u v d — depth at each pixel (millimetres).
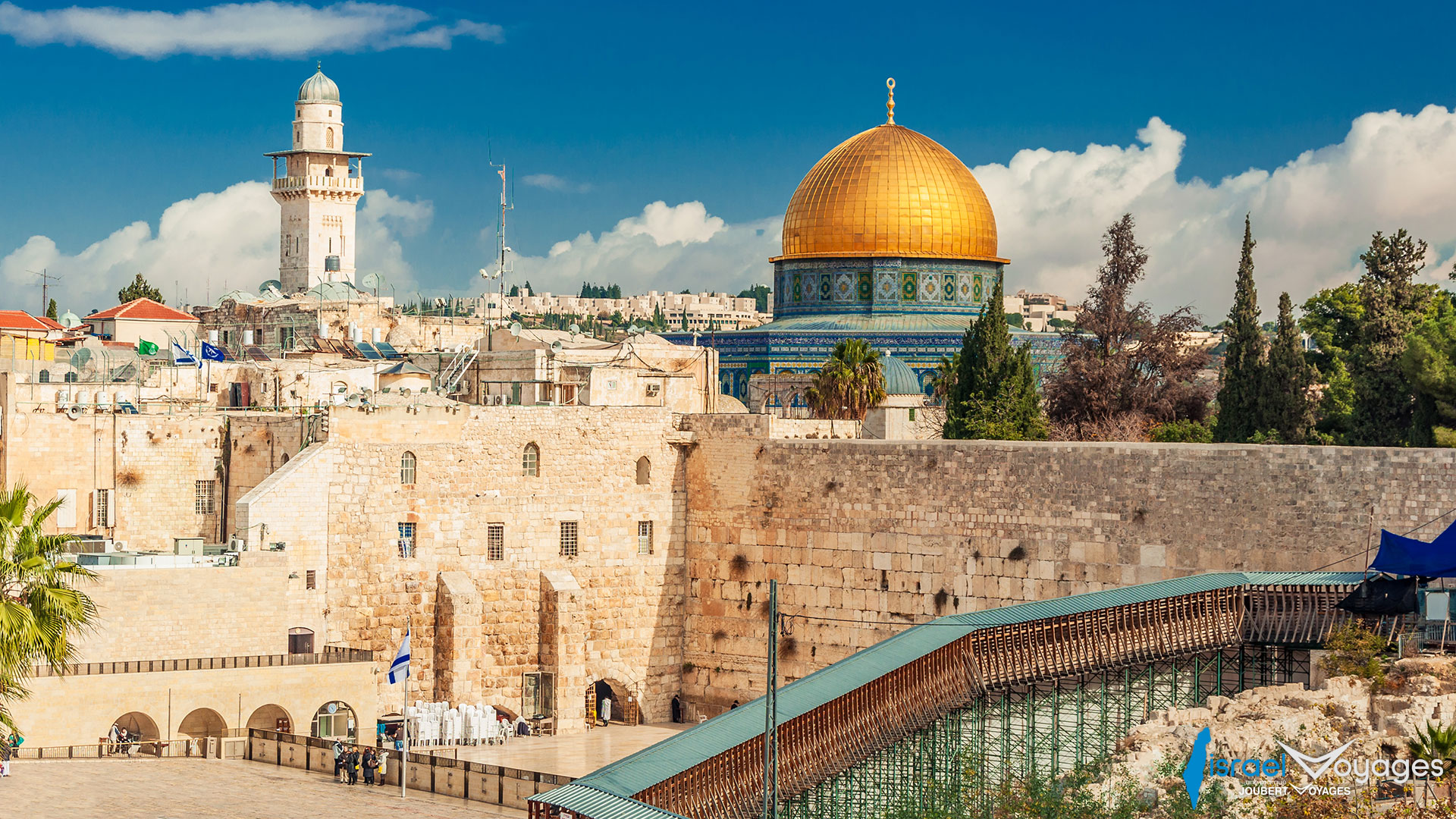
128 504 98062
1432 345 98938
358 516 92750
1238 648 74250
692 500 102562
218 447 100500
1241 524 82750
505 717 97438
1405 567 71625
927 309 149125
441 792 69688
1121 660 70375
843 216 149250
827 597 96250
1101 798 56688
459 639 94438
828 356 145625
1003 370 111000
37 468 95875
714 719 60188
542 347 126750
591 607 99625
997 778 65750
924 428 125500
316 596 91250
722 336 150125
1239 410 103375
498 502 97125
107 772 68312
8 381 95688
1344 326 126938
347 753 70875
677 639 102625
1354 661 67438
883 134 152250
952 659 66562
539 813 63719
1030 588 88688
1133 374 114250
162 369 119875
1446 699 60906
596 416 100062
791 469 97938
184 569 79625
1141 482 85500
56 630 62438
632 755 57438
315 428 94188
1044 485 88375
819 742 60375
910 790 62375
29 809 60281
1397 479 79438
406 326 161000
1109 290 113875
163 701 74438
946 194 149500
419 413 94750
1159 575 84812
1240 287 104688
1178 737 59406
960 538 91062
